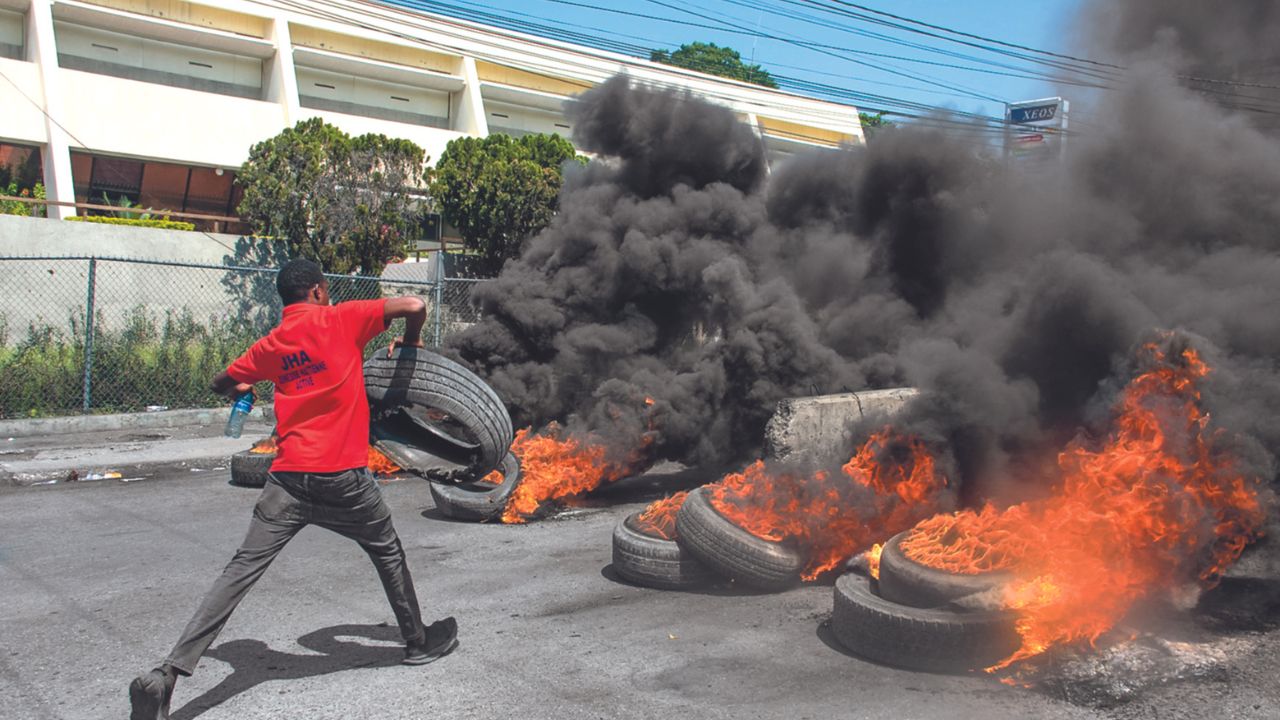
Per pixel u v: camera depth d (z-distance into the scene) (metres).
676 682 4.08
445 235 26.72
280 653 4.45
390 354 4.88
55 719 3.72
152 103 25.67
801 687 4.00
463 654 4.44
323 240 17.56
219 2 27.73
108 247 15.47
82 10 25.12
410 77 31.19
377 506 3.98
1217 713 3.65
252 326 16.62
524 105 34.06
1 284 14.27
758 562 5.30
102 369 12.80
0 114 23.19
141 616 5.02
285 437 3.83
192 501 8.24
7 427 11.37
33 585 5.61
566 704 3.84
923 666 4.15
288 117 27.89
